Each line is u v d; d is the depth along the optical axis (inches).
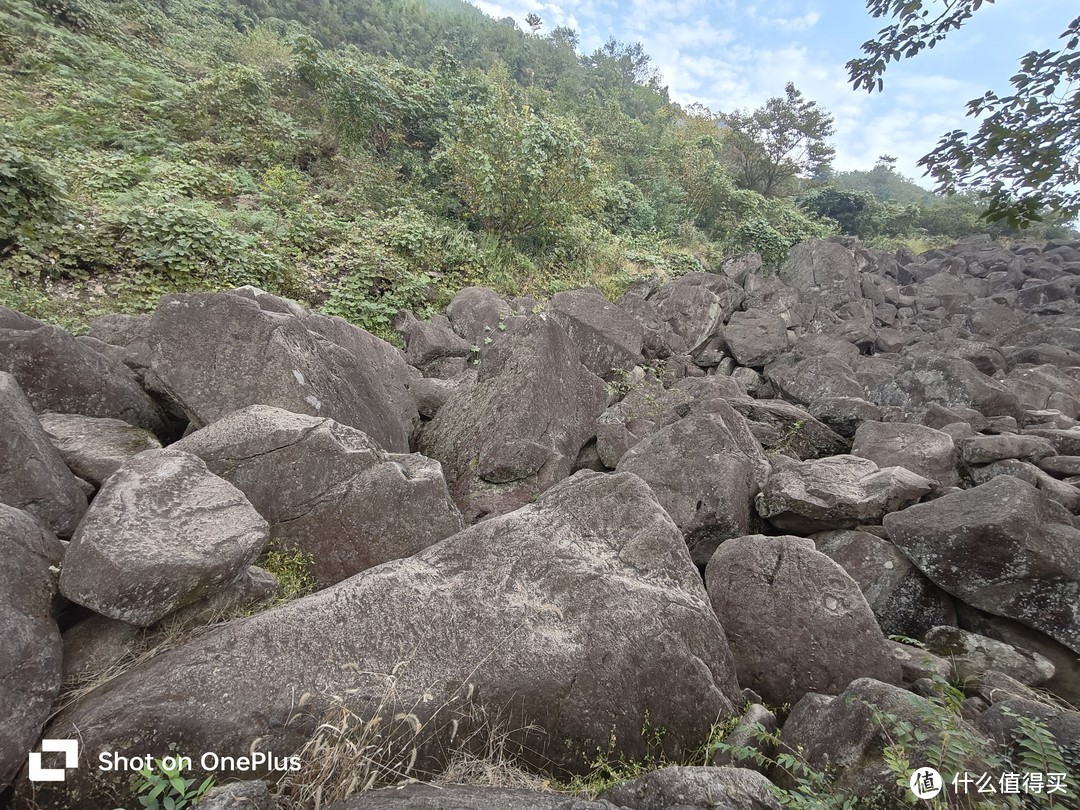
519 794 71.1
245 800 64.0
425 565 97.4
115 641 85.3
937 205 1055.0
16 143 301.6
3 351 131.7
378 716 78.5
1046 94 147.8
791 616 107.3
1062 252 695.7
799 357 317.4
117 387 147.0
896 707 78.7
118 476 95.4
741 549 115.4
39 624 77.2
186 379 137.3
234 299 141.9
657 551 105.0
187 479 98.9
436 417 211.5
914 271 613.0
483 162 374.9
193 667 78.4
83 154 321.1
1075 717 83.3
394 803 67.1
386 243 337.1
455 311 306.5
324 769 73.6
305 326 164.4
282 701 77.5
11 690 70.4
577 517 109.1
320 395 147.9
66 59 409.7
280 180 362.3
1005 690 101.1
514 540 101.9
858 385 263.9
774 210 684.1
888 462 177.0
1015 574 116.0
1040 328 366.3
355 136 442.3
